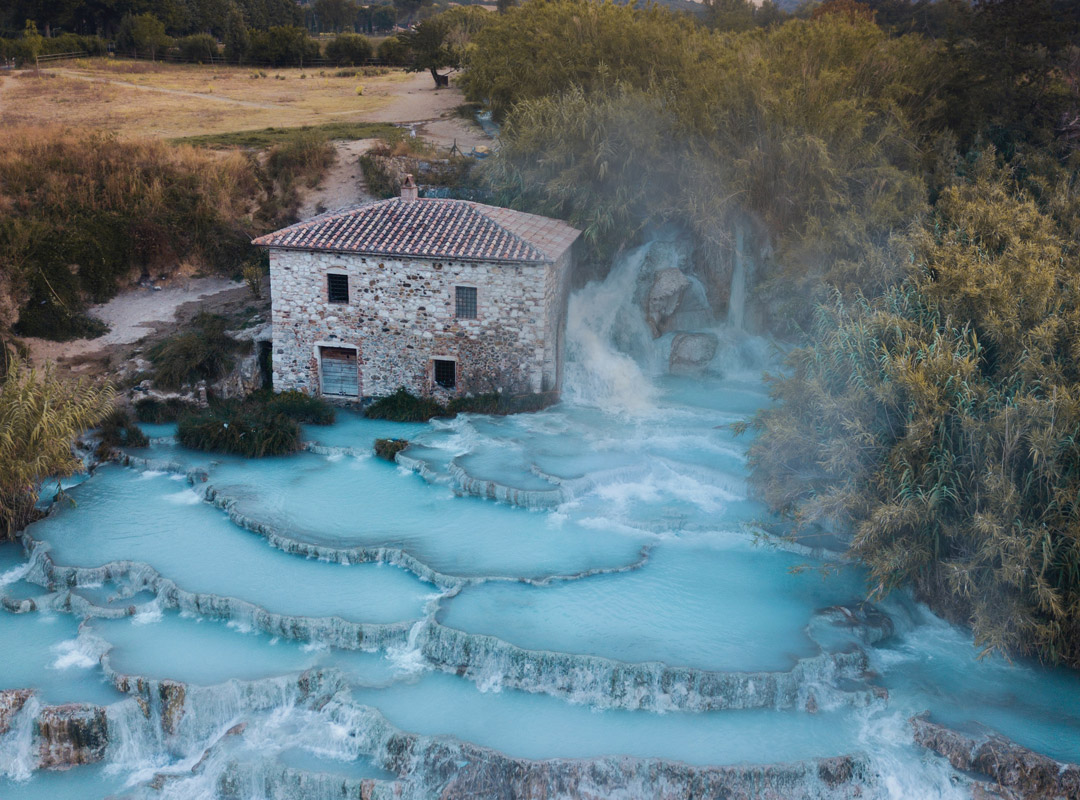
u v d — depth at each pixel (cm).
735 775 1850
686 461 3111
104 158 4862
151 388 3509
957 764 1930
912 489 2250
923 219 3497
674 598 2405
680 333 4016
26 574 2562
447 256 3319
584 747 1942
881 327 2520
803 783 1867
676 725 2023
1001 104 4556
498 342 3444
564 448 3191
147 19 9831
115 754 2031
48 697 2052
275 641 2267
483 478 2933
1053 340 2375
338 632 2248
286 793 1912
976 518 2108
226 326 3869
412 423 3481
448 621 2247
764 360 4016
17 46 8438
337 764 1953
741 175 3884
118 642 2234
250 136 5984
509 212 3772
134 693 2069
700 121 4012
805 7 8088
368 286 3444
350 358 3578
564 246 3581
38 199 4456
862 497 2306
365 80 8919
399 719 2005
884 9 7906
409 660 2211
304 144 5397
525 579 2436
